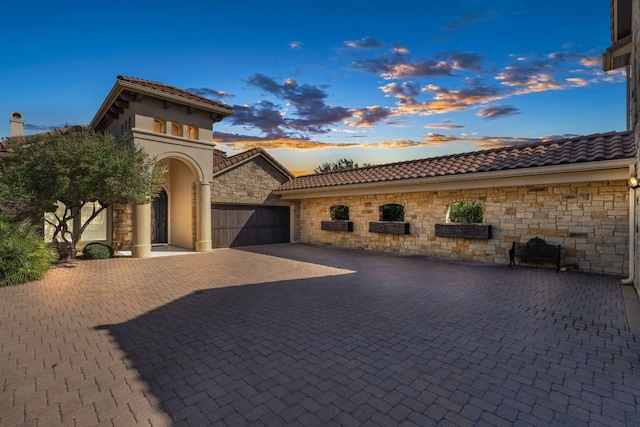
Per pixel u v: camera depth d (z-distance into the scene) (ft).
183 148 42.24
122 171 32.27
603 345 13.32
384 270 30.81
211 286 24.47
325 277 27.78
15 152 30.73
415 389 10.01
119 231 41.96
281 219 56.49
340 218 53.42
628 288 22.88
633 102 24.52
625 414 8.69
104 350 13.03
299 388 10.11
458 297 21.06
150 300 20.54
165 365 11.72
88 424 8.34
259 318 17.04
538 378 10.64
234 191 49.98
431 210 39.09
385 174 43.52
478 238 34.30
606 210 27.40
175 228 50.49
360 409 8.97
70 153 30.48
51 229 38.78
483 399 9.43
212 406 9.14
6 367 11.53
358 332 14.97
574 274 27.73
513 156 33.04
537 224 30.99
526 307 18.75
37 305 19.27
